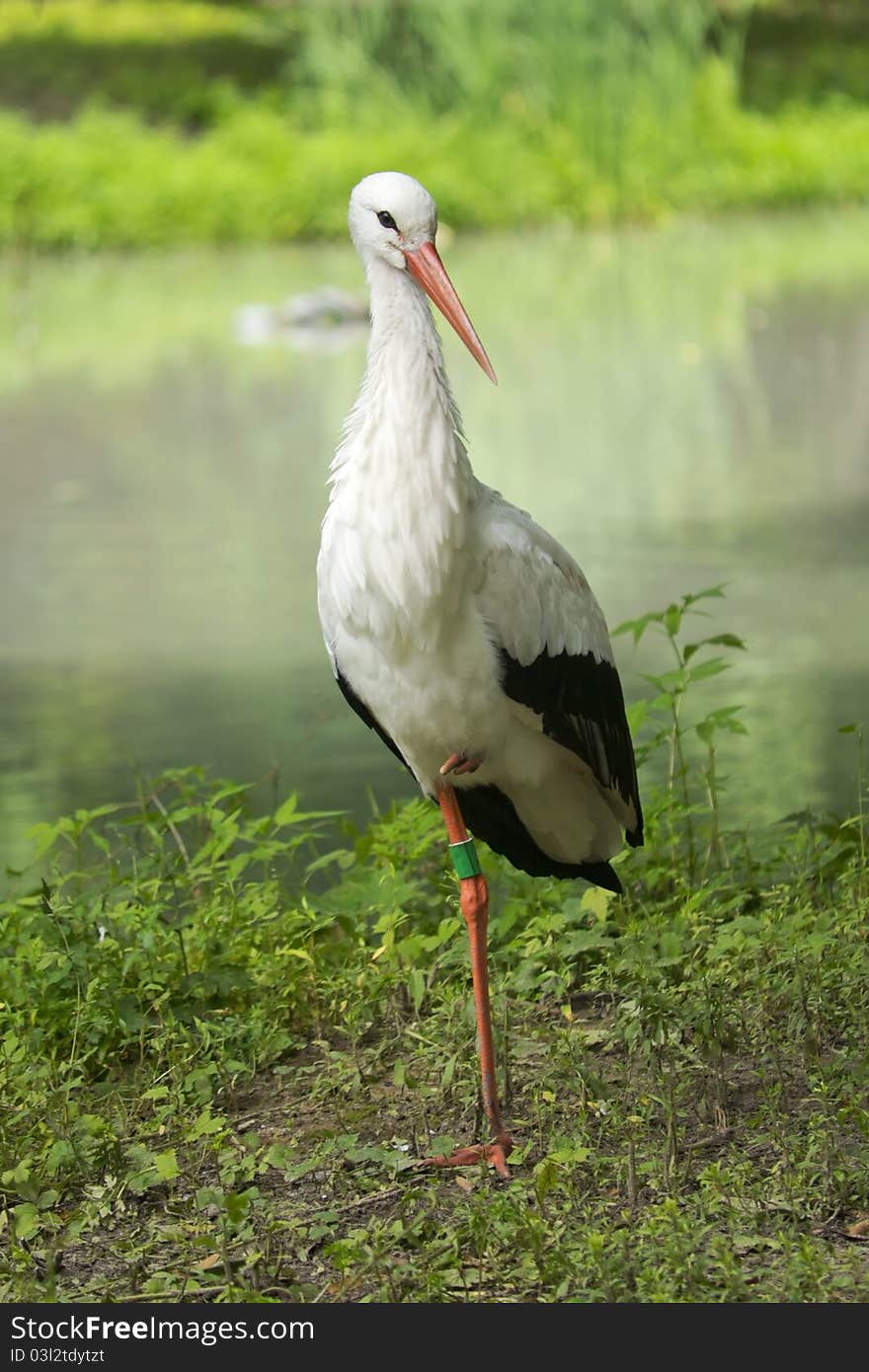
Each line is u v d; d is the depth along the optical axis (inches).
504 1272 246.4
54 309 1416.1
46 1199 265.1
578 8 1784.0
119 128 1828.2
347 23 1921.8
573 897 351.6
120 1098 307.3
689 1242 241.3
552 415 999.0
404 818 380.8
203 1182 283.6
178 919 361.4
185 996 333.7
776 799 463.5
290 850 402.0
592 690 308.7
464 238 1689.2
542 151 1788.9
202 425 997.8
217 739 539.8
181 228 1705.2
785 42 2235.5
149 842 441.1
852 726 388.8
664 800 387.2
